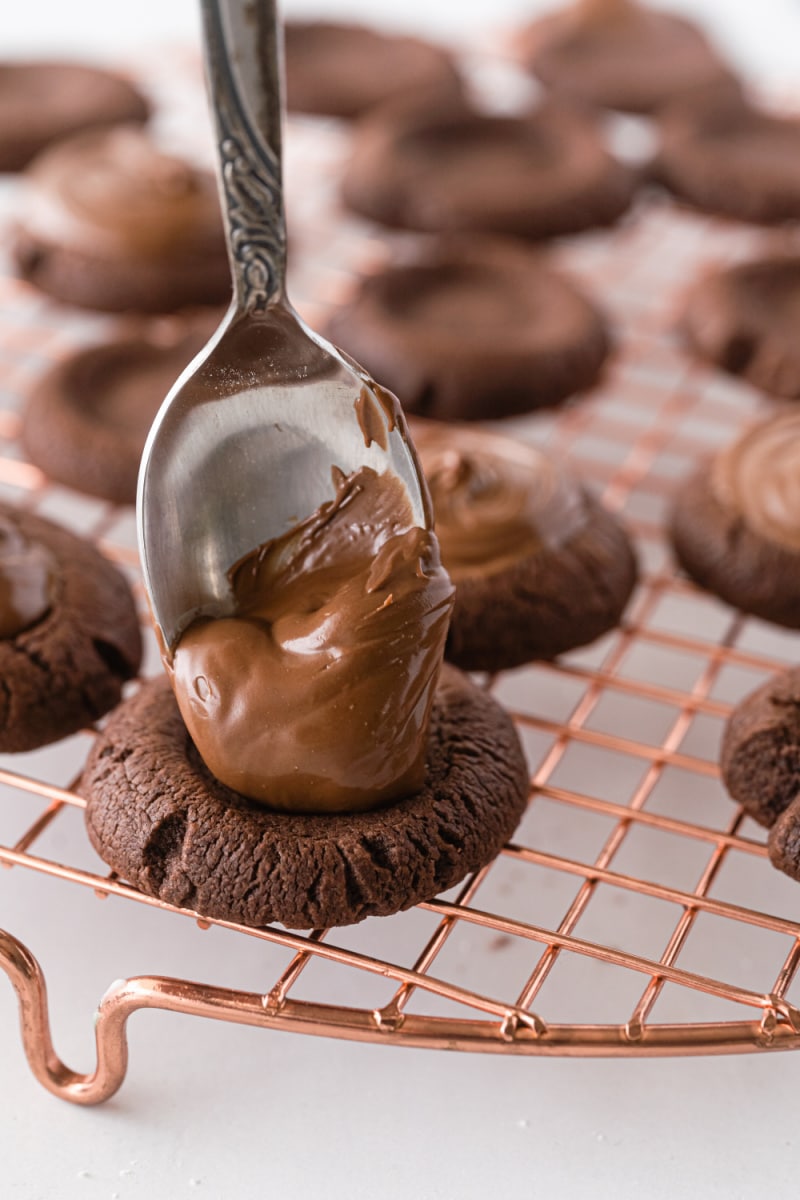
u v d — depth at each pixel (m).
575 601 0.45
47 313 0.56
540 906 0.44
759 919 0.40
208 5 0.37
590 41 0.64
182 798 0.40
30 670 0.43
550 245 0.57
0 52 0.69
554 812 0.46
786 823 0.40
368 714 0.39
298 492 0.40
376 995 0.43
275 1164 0.41
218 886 0.39
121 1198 0.40
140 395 0.51
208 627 0.40
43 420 0.50
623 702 0.48
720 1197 0.40
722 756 0.42
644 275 0.59
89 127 0.59
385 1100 0.42
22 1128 0.41
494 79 0.68
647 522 0.51
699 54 0.63
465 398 0.51
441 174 0.57
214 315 0.55
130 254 0.54
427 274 0.54
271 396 0.39
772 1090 0.42
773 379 0.52
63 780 0.46
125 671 0.44
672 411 0.52
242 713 0.39
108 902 0.44
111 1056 0.40
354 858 0.39
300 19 0.64
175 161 0.55
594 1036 0.38
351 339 0.52
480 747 0.41
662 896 0.40
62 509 0.51
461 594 0.45
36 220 0.55
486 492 0.46
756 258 0.54
